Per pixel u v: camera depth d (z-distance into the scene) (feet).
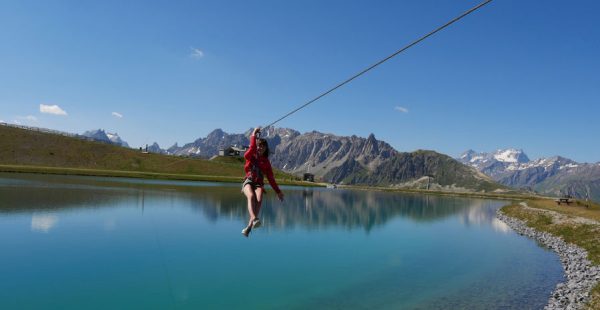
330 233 156.46
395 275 96.32
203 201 234.17
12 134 642.22
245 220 169.48
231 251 110.32
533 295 82.23
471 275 99.14
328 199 366.22
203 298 72.18
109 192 246.27
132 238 116.67
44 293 69.26
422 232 177.78
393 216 244.42
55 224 128.06
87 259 91.45
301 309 69.92
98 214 154.61
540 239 169.07
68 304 65.16
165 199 230.68
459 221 237.25
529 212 254.88
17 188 227.81
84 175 431.02
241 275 88.22
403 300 77.10
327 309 70.49
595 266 107.04
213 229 142.20
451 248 138.72
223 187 400.88
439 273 100.01
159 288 75.87
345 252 120.37
